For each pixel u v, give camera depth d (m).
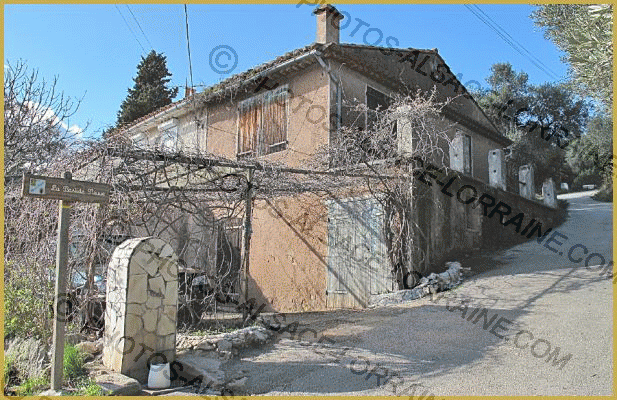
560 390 5.06
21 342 6.18
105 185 5.43
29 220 6.98
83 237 6.75
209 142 15.65
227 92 14.90
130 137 7.67
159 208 8.07
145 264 5.91
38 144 10.09
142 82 30.86
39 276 6.45
